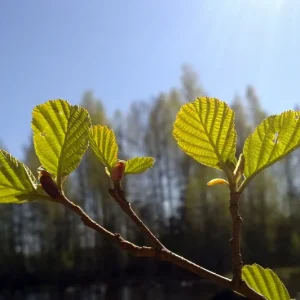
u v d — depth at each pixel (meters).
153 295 21.97
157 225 30.95
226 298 8.07
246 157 0.91
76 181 30.92
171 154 31.61
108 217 30.58
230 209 0.89
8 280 31.19
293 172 29.73
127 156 31.27
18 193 0.94
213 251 28.59
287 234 29.05
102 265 30.91
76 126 0.95
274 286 1.00
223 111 0.92
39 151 0.94
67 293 26.59
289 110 0.93
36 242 32.47
